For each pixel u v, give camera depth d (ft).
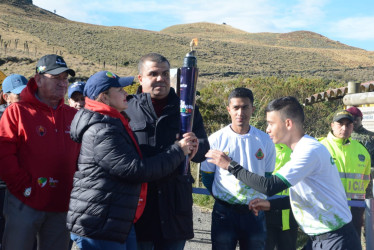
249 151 13.35
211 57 345.51
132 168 9.32
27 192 11.68
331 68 343.05
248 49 402.93
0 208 14.20
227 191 13.12
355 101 26.17
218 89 75.10
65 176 12.26
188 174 11.86
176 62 313.12
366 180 17.12
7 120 11.77
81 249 9.55
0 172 11.62
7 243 11.92
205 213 26.86
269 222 14.83
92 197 9.36
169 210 11.25
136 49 340.18
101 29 396.16
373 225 12.13
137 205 9.83
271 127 11.25
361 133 19.15
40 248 12.32
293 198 11.32
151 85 11.71
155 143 11.46
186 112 10.56
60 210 12.16
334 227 10.76
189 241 20.47
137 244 11.44
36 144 11.93
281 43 599.98
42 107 12.28
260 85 76.79
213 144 13.55
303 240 20.40
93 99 9.95
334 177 10.93
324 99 38.04
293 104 11.10
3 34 316.40
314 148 10.69
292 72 300.40
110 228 9.33
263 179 10.65
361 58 416.46
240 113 13.30
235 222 13.12
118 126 9.66
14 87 15.65
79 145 12.76
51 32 355.97
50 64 12.31
